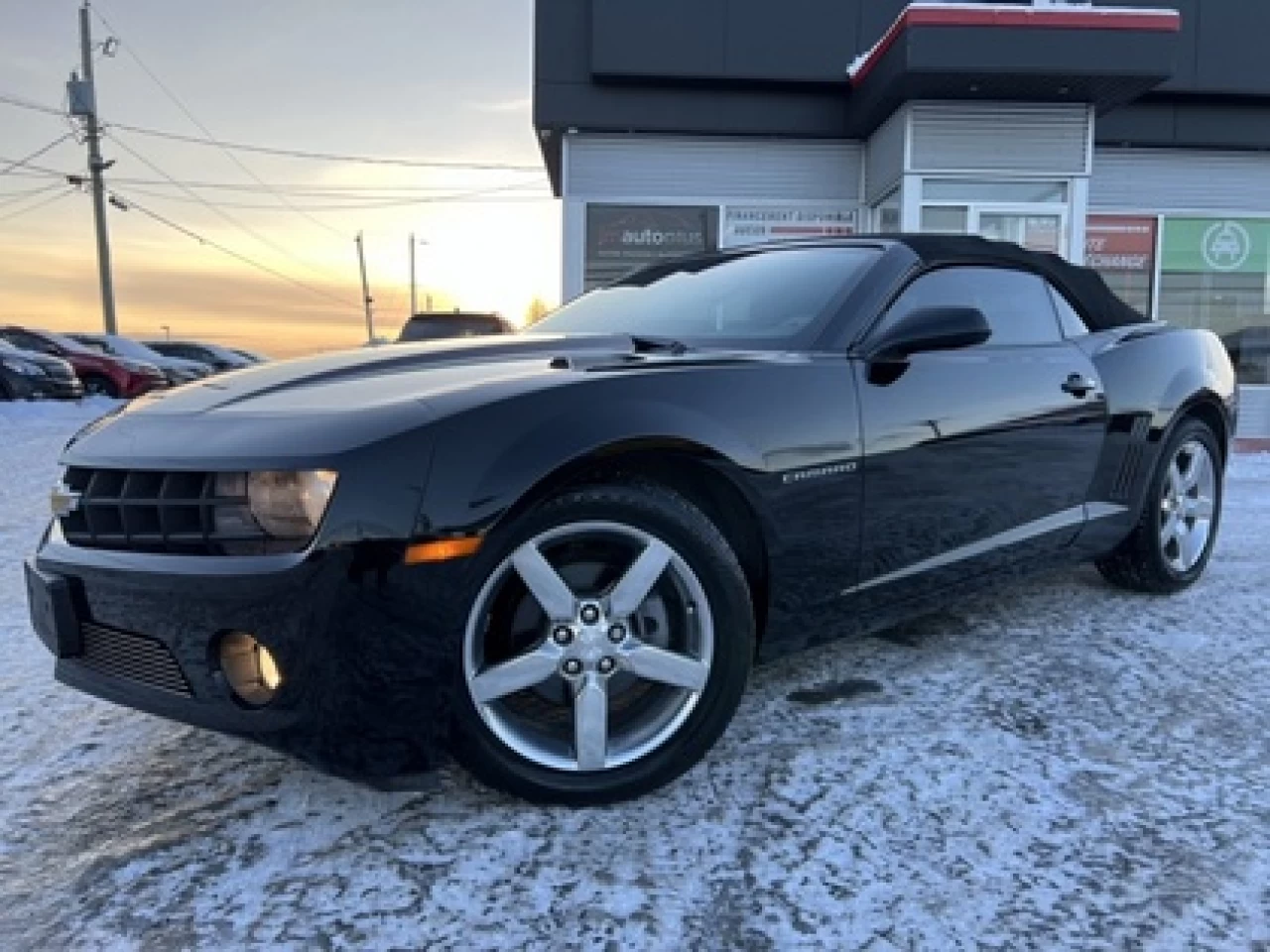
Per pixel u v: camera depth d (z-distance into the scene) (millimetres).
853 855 2158
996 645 3551
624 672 2355
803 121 10633
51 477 8195
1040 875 2086
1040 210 9875
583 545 2342
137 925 1931
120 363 21969
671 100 10508
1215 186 11336
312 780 2521
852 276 3115
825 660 3377
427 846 2197
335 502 2021
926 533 2957
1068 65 8711
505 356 2805
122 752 2707
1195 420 4211
